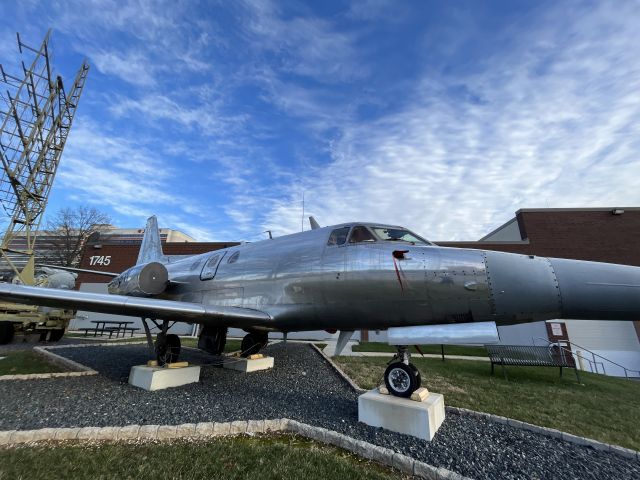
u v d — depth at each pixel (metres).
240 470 2.90
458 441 3.88
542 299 4.15
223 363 8.07
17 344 11.82
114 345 11.91
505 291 4.23
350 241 5.36
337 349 5.70
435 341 4.40
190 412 4.37
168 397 5.04
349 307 5.06
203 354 10.12
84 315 21.66
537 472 3.28
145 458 3.03
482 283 4.30
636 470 3.49
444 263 4.52
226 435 3.71
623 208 18.98
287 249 6.18
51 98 18.69
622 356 16.48
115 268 22.42
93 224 33.97
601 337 17.00
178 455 3.12
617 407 6.68
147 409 4.43
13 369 7.10
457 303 4.38
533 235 19.19
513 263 4.39
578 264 4.35
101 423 3.86
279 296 5.88
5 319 11.29
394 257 4.80
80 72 20.86
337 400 5.38
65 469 2.80
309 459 3.16
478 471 3.20
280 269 6.00
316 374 7.72
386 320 4.89
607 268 4.21
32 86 18.02
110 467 2.85
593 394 7.87
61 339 14.20
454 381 8.08
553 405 6.30
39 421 3.87
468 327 4.38
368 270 4.90
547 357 9.61
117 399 4.86
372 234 5.31
